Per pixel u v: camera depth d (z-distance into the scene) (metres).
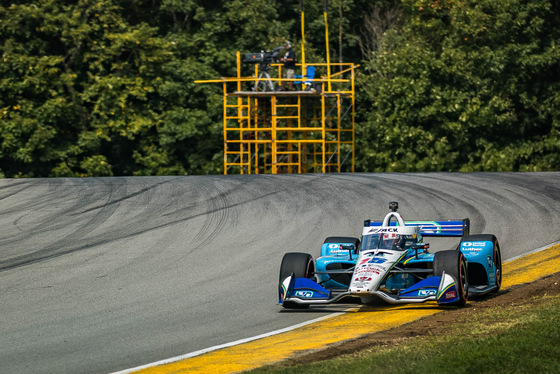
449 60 158.38
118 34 160.62
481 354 28.80
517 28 156.62
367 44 188.88
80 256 63.38
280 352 34.06
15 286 53.19
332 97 159.75
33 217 81.88
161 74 165.50
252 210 82.50
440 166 155.50
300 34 184.50
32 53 161.25
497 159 154.75
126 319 42.72
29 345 37.22
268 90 149.12
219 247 65.88
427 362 28.30
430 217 76.19
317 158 169.38
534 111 163.00
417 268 45.62
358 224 74.12
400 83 157.25
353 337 36.50
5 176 157.00
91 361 33.72
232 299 47.69
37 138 150.62
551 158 158.25
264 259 60.75
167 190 97.50
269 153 161.75
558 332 31.44
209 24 169.25
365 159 165.62
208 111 162.62
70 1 168.88
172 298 48.38
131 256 63.03
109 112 159.25
